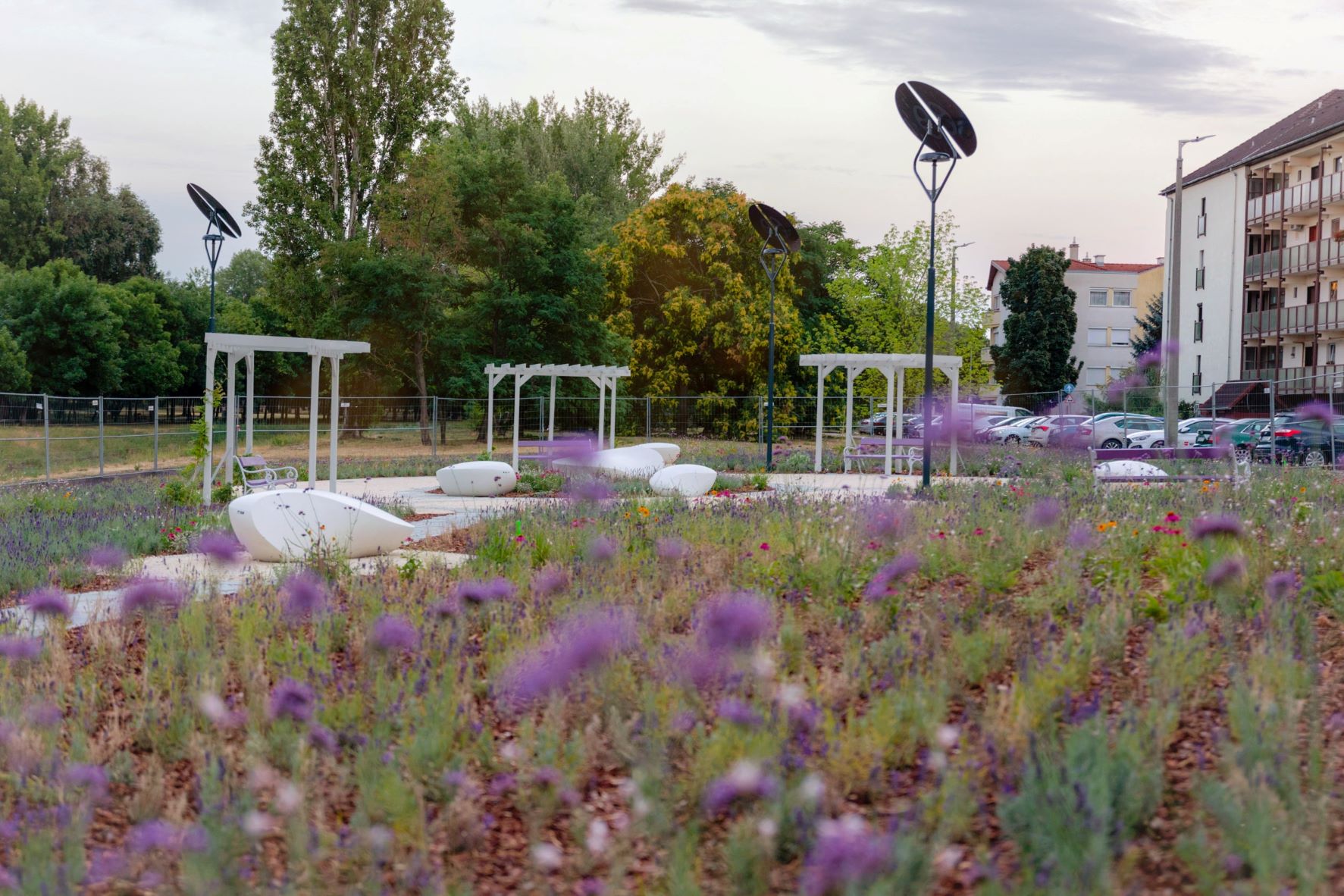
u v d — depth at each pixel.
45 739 5.15
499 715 5.61
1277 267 50.31
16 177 73.00
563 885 3.86
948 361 25.88
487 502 18.91
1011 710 4.82
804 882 3.34
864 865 3.31
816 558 8.73
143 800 4.54
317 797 4.46
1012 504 13.04
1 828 4.18
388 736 5.04
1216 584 6.54
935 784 4.32
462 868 3.94
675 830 4.08
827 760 4.55
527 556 10.01
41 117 78.00
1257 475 16.19
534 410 40.97
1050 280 69.25
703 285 49.25
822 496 15.72
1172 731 4.72
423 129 48.16
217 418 36.97
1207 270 55.88
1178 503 12.42
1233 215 53.38
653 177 72.38
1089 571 7.94
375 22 47.31
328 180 47.22
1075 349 79.12
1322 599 7.02
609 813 4.42
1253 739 4.22
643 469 22.66
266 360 61.44
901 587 7.57
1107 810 3.70
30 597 8.23
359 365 43.78
